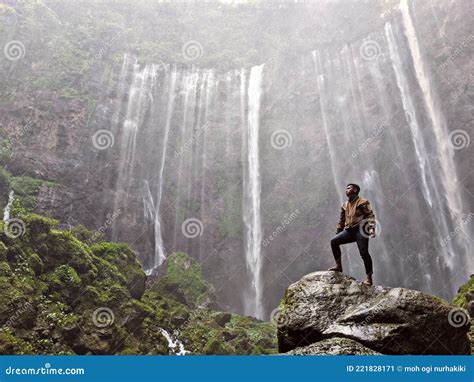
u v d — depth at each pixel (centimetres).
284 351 669
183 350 1609
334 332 619
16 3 3219
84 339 1324
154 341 1539
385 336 595
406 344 596
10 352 1133
